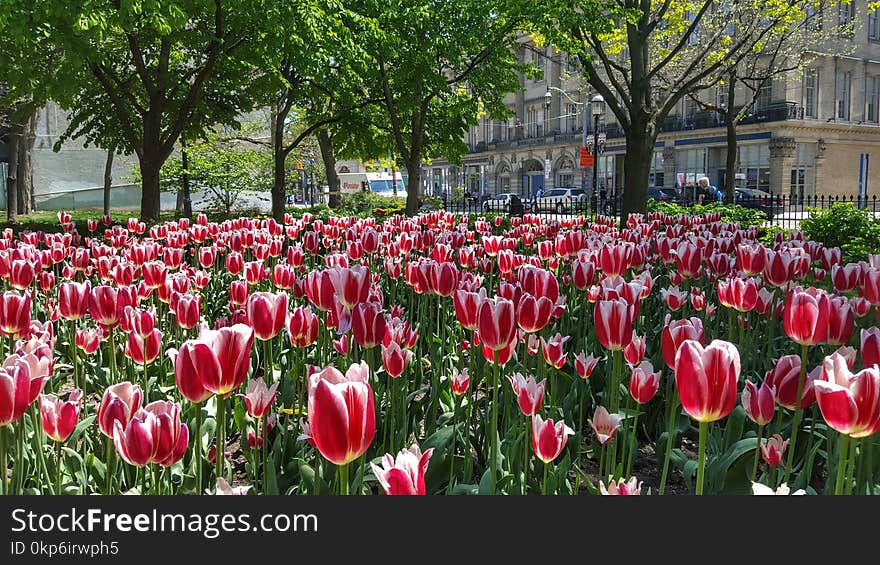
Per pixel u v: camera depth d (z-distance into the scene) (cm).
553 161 7319
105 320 392
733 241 727
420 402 418
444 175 9312
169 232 772
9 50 1565
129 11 1330
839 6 4906
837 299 289
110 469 276
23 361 223
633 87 2186
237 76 2094
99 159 4788
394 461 176
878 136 5566
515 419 374
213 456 345
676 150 5909
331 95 2444
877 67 5503
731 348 194
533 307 298
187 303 370
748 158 5475
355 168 7831
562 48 2025
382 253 734
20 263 463
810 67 5016
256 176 3155
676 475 417
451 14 2275
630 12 1997
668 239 635
